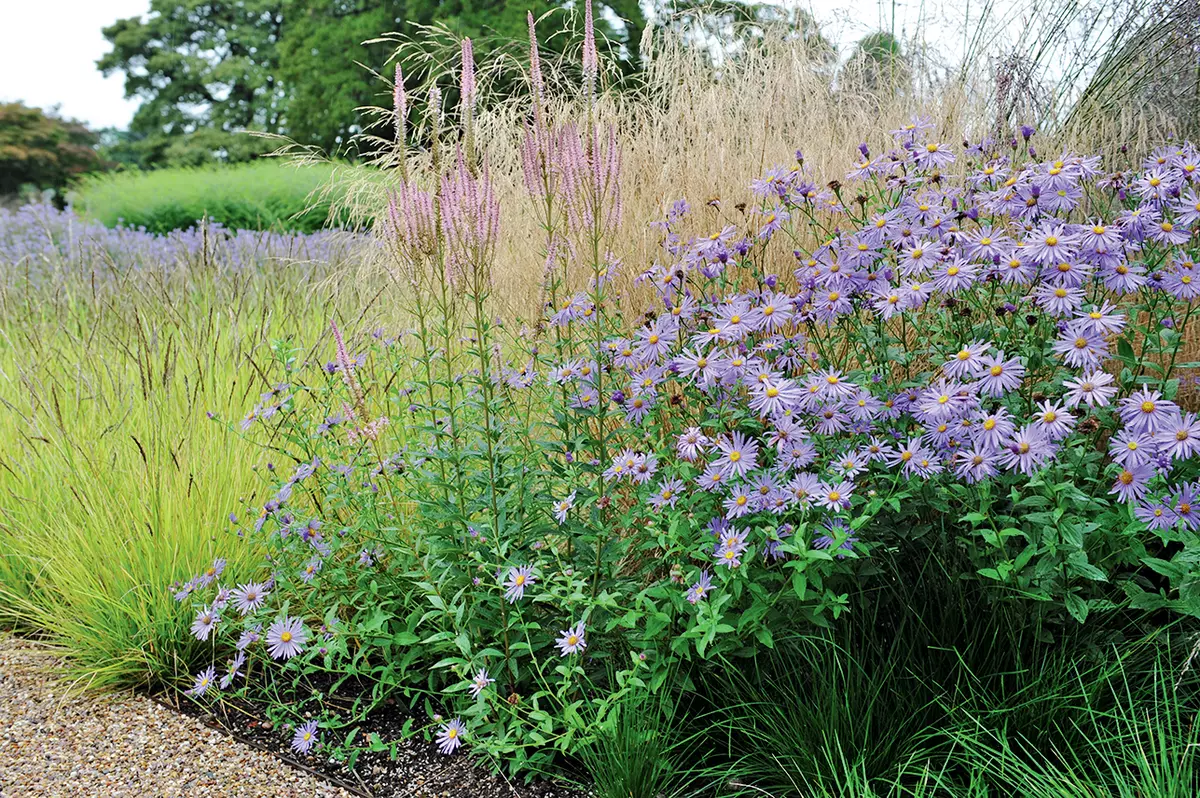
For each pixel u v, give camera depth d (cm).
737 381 271
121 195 1424
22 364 480
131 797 257
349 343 419
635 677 243
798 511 256
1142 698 241
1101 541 252
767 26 543
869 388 274
